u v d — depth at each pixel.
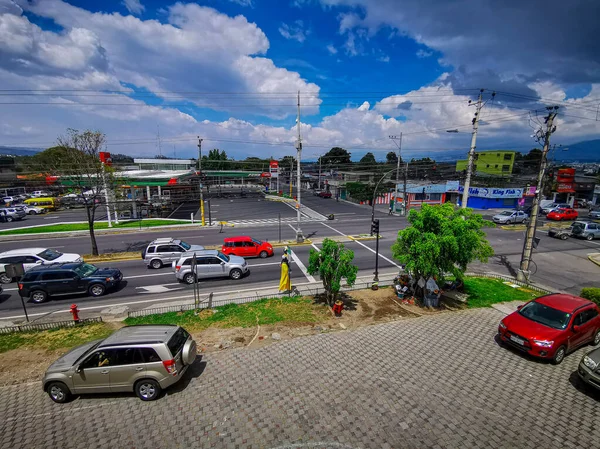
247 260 23.30
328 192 69.38
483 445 6.95
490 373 9.63
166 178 48.09
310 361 10.29
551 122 16.84
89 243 29.05
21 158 73.25
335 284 13.31
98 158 25.67
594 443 7.02
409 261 14.05
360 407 8.16
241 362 10.26
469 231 13.53
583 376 8.68
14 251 19.86
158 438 7.24
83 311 14.76
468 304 14.81
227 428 7.50
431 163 77.94
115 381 8.38
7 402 8.62
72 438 7.31
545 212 48.16
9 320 14.02
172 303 15.54
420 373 9.62
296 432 7.34
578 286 18.27
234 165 109.38
